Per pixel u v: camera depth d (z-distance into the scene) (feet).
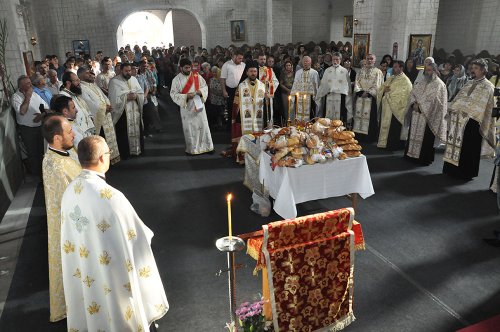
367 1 33.35
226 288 11.67
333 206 16.88
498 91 18.10
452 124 19.63
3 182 17.20
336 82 25.49
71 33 49.67
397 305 10.87
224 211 16.65
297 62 36.50
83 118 16.99
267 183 15.53
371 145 25.88
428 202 17.16
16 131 20.39
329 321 9.61
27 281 12.36
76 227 7.95
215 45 55.36
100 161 8.02
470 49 40.14
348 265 9.36
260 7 54.29
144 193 18.69
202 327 10.16
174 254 13.51
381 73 25.48
